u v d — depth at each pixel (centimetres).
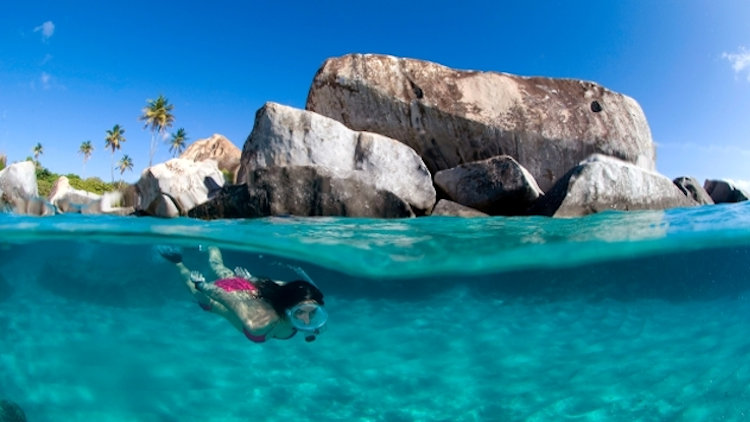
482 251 639
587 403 424
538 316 793
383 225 670
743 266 934
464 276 806
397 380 492
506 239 636
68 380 441
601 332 683
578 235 648
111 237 664
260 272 846
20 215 754
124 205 878
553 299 934
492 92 962
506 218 741
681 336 642
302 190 723
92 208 874
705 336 634
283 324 456
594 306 891
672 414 393
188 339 568
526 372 512
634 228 664
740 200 978
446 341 635
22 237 670
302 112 824
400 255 639
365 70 957
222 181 909
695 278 999
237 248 704
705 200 948
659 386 453
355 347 600
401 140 957
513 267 758
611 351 580
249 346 569
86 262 751
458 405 430
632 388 453
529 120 938
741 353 534
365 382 485
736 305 885
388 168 808
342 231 633
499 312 818
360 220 704
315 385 475
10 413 357
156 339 557
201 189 841
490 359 557
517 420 398
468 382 485
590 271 879
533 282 910
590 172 781
